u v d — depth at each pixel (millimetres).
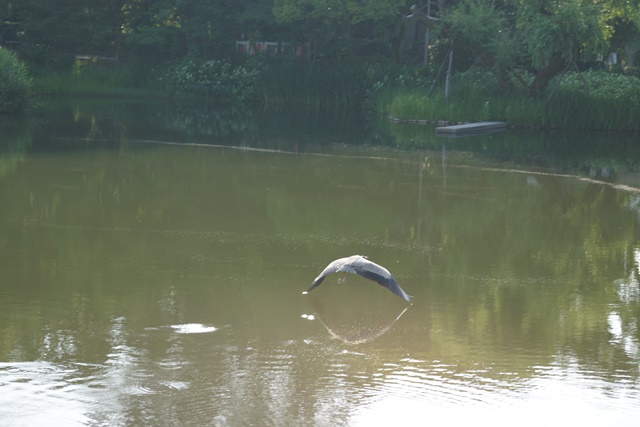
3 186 28031
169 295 17203
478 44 53781
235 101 67875
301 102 66125
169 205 25891
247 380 13156
